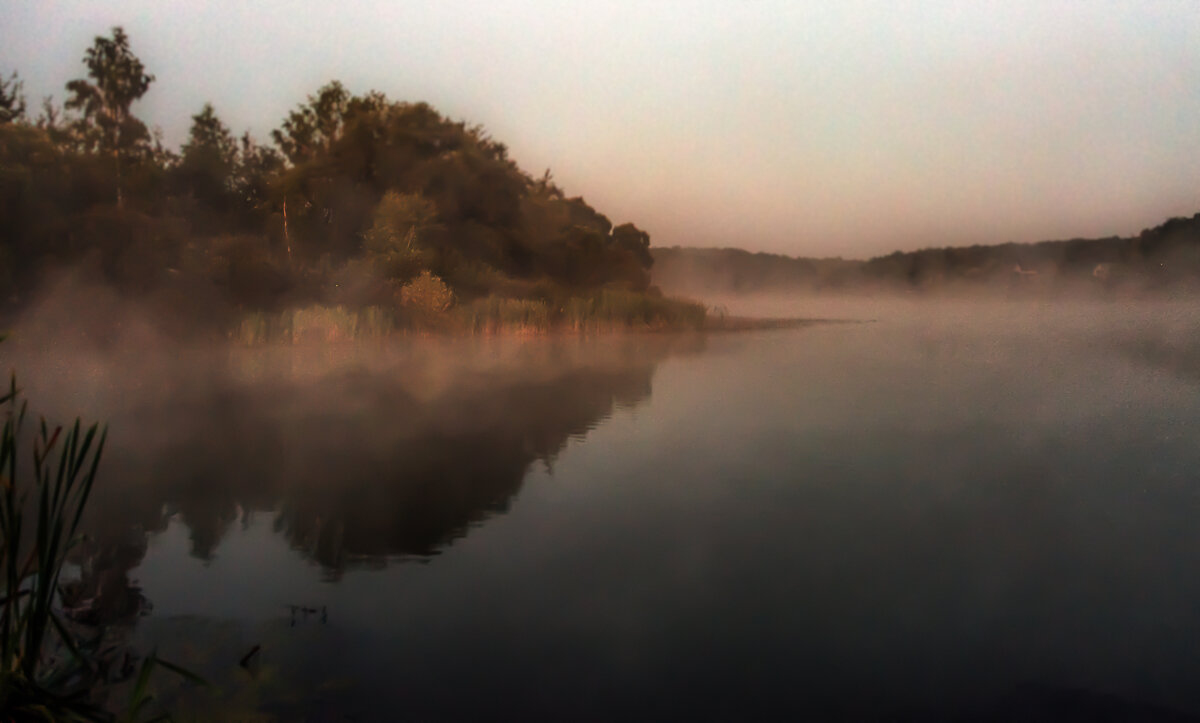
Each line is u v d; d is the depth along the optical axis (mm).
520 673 3623
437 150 33000
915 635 3990
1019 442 8406
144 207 23109
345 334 19656
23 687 3139
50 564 3357
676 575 4727
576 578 4695
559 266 34062
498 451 8047
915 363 15867
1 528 3365
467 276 26625
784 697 3414
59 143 26719
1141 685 3510
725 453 7945
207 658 3734
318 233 27125
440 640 3939
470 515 5930
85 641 3900
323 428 9172
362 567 4898
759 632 4023
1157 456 7645
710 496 6410
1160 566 4875
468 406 10711
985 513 5914
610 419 9797
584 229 36281
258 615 4195
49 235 18297
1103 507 6074
